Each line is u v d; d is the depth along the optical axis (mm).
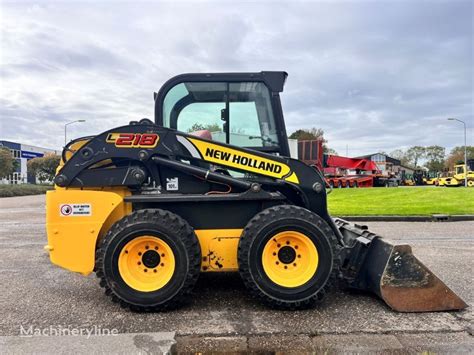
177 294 3748
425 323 3471
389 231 8859
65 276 5168
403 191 22500
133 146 4082
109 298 4230
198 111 4605
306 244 3820
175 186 4211
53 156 49531
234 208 4090
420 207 13078
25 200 25016
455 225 10016
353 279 4238
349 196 19125
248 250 3768
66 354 2908
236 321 3533
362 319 3562
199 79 4531
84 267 3945
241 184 4102
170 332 3301
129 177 4055
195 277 3812
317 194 4230
